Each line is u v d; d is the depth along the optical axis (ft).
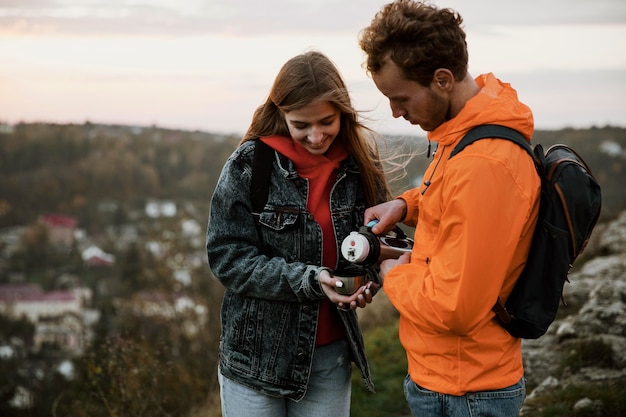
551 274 5.98
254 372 7.42
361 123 7.36
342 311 7.54
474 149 5.81
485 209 5.65
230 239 7.29
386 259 6.95
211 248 7.34
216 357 27.40
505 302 6.14
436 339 6.20
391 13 6.08
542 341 16.02
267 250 7.39
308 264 7.32
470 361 6.09
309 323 7.39
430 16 5.96
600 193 6.07
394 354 18.21
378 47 6.15
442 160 6.21
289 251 7.30
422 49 5.91
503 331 6.19
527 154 5.89
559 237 5.89
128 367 17.46
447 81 6.07
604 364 14.08
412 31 5.91
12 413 32.27
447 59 5.98
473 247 5.65
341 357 7.76
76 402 18.17
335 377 7.73
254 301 7.41
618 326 15.62
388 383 16.12
